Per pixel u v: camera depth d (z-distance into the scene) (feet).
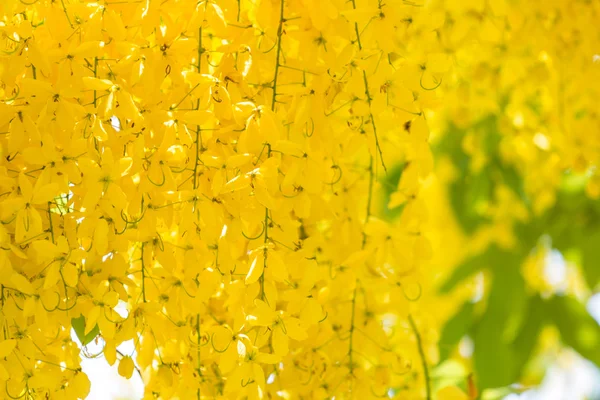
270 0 6.04
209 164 5.82
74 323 6.06
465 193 8.54
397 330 6.88
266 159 5.81
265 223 5.90
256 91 6.03
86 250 5.97
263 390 5.90
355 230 6.30
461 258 9.05
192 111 5.78
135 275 6.16
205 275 5.87
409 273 6.35
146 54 5.90
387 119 6.11
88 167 5.74
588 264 8.46
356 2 6.01
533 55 7.28
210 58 6.09
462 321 8.49
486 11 7.11
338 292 6.23
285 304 6.18
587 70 7.26
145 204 5.87
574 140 7.42
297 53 6.20
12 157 5.88
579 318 8.63
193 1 5.93
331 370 6.25
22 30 5.87
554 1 7.15
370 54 5.93
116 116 5.82
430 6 7.11
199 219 5.89
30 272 5.88
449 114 7.82
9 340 5.79
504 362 8.31
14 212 5.78
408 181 6.35
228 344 5.84
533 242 8.71
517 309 8.55
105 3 5.98
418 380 6.78
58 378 5.96
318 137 5.98
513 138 7.65
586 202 8.58
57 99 5.82
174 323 5.99
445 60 6.07
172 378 6.10
